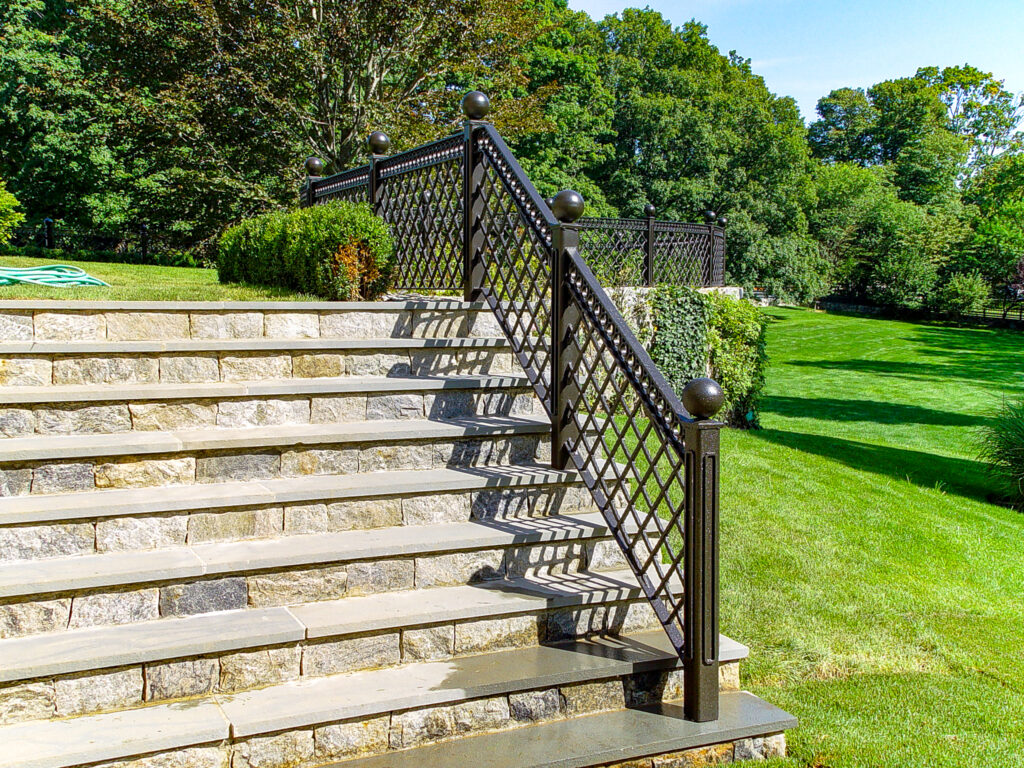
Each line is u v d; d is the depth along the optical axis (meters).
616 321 3.29
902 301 36.00
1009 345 26.80
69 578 2.61
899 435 13.14
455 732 2.71
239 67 16.09
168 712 2.48
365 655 2.83
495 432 3.76
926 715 3.39
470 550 3.23
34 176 22.12
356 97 17.62
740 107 34.56
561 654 3.02
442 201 4.99
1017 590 5.27
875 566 5.29
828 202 40.31
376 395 3.86
